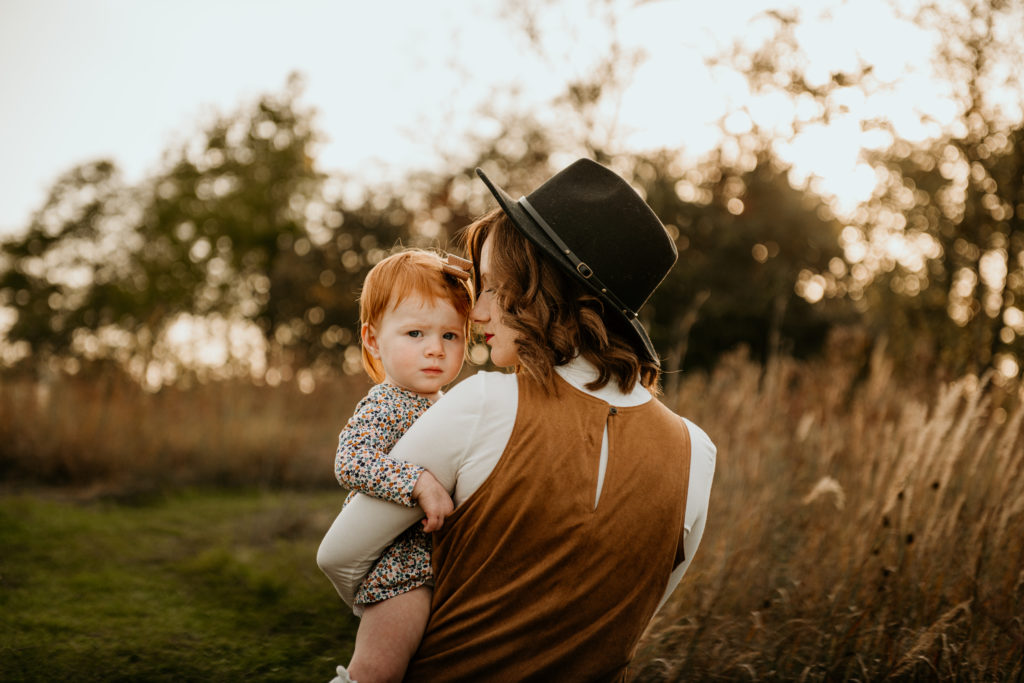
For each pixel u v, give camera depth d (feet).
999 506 9.02
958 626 8.48
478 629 4.41
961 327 25.17
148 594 12.81
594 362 4.60
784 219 53.47
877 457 10.86
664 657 8.83
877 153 30.27
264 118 95.91
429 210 66.13
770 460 12.30
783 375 15.69
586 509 4.32
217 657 10.29
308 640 11.06
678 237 56.44
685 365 55.01
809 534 10.53
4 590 12.64
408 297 5.27
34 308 99.91
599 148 52.70
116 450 23.18
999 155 24.48
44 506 19.08
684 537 4.79
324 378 31.09
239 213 92.68
